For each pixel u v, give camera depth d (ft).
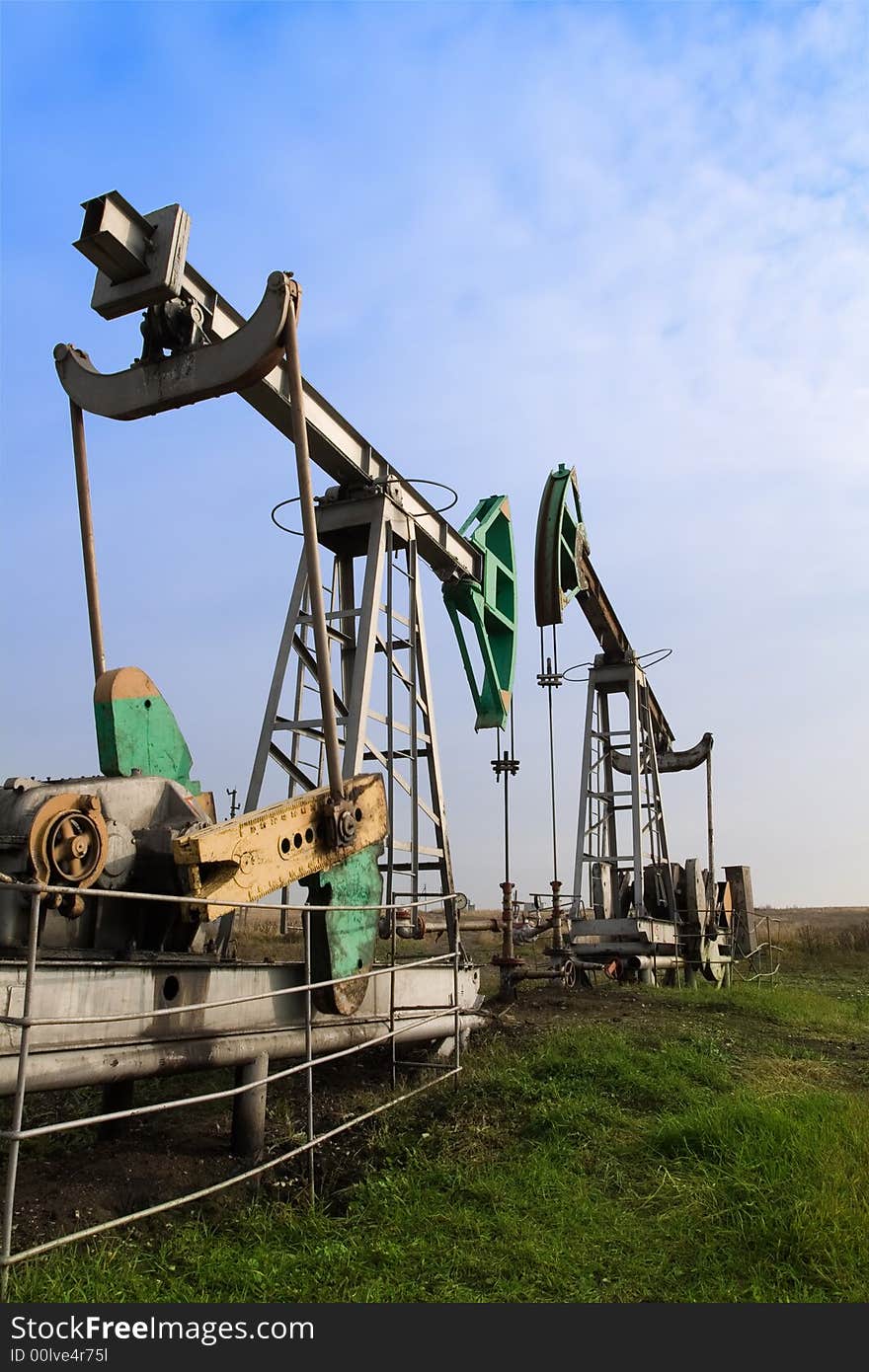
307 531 20.16
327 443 29.45
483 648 39.88
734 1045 31.83
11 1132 11.97
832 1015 41.57
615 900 57.16
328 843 21.67
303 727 29.35
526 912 56.90
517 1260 14.64
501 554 43.04
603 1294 13.67
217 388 20.08
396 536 32.96
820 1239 14.83
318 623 20.70
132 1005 16.61
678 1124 20.12
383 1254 14.70
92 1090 25.95
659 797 59.16
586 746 57.16
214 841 18.21
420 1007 25.18
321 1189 18.35
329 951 21.48
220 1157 19.15
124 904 18.86
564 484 50.06
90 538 21.39
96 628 21.27
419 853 31.63
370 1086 25.40
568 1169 18.84
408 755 31.76
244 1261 14.17
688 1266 14.70
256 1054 19.54
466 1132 21.04
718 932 61.52
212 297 24.86
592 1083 24.32
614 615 57.57
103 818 17.57
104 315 21.11
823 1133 19.90
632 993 45.60
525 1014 38.40
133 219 20.30
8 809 17.38
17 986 14.61
